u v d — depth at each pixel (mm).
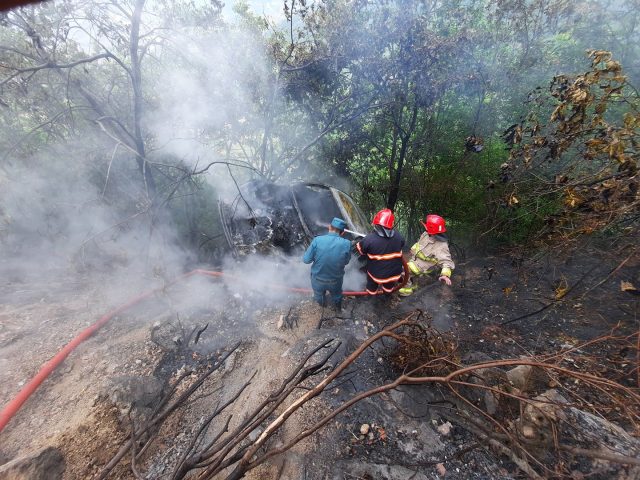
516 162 4637
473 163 6027
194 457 1966
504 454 2562
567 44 5570
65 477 2186
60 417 2596
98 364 3170
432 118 5992
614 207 3418
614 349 3613
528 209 5094
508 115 5984
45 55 3562
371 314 4367
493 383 2912
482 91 5574
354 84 5578
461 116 6098
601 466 2342
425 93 5188
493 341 3967
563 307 4355
